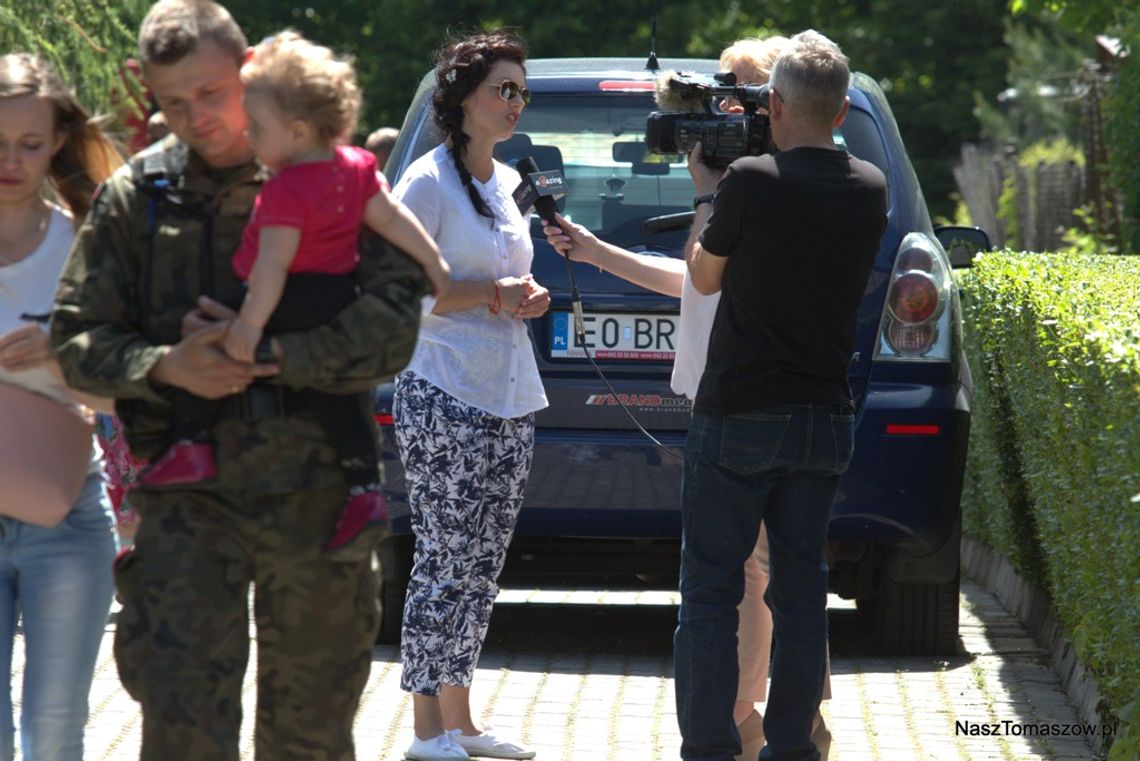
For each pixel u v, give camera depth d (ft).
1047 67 299.99
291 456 33.81
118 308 34.42
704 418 46.11
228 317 33.45
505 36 52.31
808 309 45.01
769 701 46.93
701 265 46.06
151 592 33.55
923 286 63.00
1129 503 43.42
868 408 62.49
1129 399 42.09
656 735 55.62
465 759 51.83
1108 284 57.98
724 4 312.91
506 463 53.26
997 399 75.00
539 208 53.72
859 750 53.88
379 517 34.24
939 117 363.56
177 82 33.19
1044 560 69.36
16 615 38.06
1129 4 136.56
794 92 45.60
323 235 33.01
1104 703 54.39
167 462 33.45
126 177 34.71
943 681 63.10
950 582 66.03
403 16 288.71
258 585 34.99
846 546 64.85
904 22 373.61
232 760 33.71
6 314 37.06
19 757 50.98
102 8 105.91
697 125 49.14
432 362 52.47
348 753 35.83
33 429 36.81
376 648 67.15
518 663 66.18
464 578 52.70
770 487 46.39
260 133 32.42
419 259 34.47
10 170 36.11
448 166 52.24
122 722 56.18
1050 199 183.52
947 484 63.00
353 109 33.04
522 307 52.24
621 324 62.54
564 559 67.41
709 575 46.39
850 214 45.19
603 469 62.39
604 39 292.61
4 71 36.17
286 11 291.79
